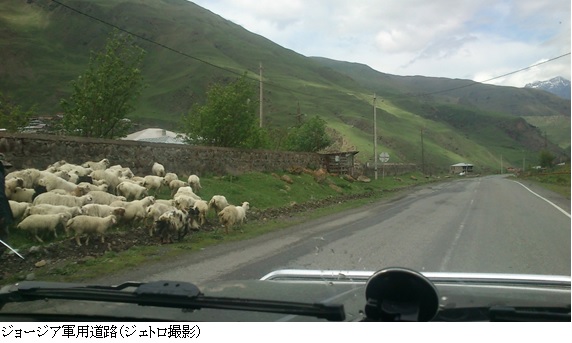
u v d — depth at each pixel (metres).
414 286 2.28
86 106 23.14
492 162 155.75
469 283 3.23
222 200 16.17
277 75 180.25
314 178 32.09
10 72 139.12
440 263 9.60
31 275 8.26
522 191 36.09
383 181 48.34
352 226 15.89
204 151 23.92
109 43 24.09
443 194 34.12
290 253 10.80
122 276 8.48
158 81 154.50
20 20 185.00
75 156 16.91
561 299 2.76
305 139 44.84
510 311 2.36
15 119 26.81
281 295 2.78
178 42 188.75
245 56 198.75
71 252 10.27
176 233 12.70
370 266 9.29
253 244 12.17
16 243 10.32
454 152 144.38
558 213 19.64
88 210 11.87
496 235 13.48
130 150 19.42
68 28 179.88
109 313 2.57
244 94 30.30
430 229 14.95
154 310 2.62
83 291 2.59
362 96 171.38
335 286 3.11
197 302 2.42
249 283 3.22
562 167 83.12
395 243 12.17
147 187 17.08
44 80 136.75
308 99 146.88
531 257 10.20
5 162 14.12
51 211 11.20
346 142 98.31
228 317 2.51
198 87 144.88
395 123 146.25
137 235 12.35
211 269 9.06
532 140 195.50
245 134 30.19
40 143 15.54
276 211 19.77
